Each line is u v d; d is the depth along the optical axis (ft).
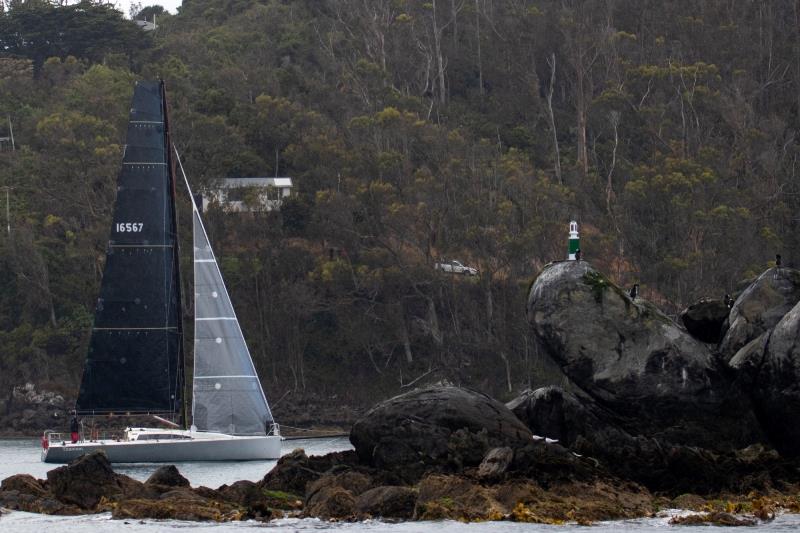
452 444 418.51
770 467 413.39
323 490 405.59
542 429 456.04
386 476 413.80
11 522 401.08
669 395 436.76
